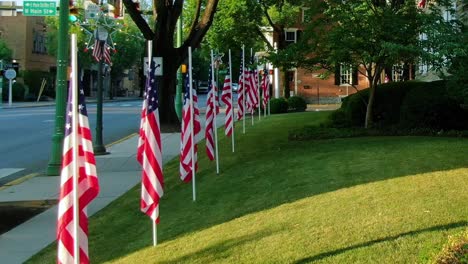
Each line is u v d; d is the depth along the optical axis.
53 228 8.12
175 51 20.75
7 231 7.96
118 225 8.01
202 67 85.81
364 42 13.50
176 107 25.17
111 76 69.12
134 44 65.81
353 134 13.98
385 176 8.04
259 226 6.41
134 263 5.95
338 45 13.78
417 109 14.14
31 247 7.18
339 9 13.38
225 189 9.04
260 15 31.52
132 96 91.25
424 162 8.87
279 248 5.48
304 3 14.88
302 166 9.72
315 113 24.62
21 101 55.12
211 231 6.63
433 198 6.53
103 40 15.73
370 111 15.55
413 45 12.37
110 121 28.36
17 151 17.09
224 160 12.35
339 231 5.70
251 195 8.22
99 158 14.88
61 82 12.45
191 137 8.98
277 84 44.56
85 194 5.01
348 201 6.85
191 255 5.79
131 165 13.70
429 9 14.61
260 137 15.88
